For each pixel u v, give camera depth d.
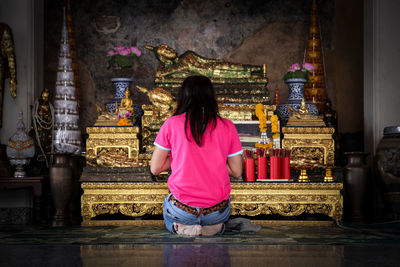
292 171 5.13
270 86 6.67
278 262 2.44
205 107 3.45
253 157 4.69
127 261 2.48
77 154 5.46
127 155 5.04
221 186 3.46
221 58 6.69
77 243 3.20
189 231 3.52
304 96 6.40
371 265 2.35
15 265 2.39
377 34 5.86
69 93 5.52
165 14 6.72
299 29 6.72
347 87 6.69
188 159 3.41
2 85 5.50
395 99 5.84
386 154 5.21
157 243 3.15
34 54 5.82
